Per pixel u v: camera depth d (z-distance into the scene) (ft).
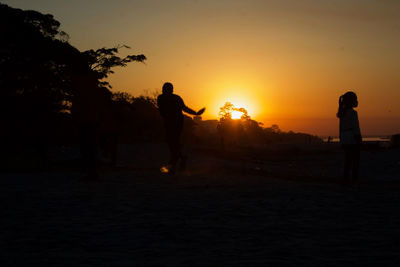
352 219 20.66
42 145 75.41
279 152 240.73
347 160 38.04
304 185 34.68
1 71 77.46
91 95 35.70
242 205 24.43
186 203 25.00
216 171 50.72
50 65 79.41
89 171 36.35
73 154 79.87
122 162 72.95
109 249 15.29
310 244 15.94
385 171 78.69
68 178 38.34
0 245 15.78
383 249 15.20
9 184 33.42
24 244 15.93
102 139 55.98
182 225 19.20
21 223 19.45
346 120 37.96
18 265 13.35
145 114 201.77
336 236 17.22
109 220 20.18
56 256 14.37
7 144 76.33
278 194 29.01
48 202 24.97
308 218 20.86
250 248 15.39
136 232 17.84
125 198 26.61
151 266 13.24
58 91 77.71
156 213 21.93
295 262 13.64
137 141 184.14
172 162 43.16
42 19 82.28
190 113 42.75
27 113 76.38
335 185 35.68
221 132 321.52
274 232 17.93
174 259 14.01
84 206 23.79
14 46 77.82
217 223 19.65
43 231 17.95
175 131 42.88
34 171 47.75
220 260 13.89
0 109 76.48
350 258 14.06
